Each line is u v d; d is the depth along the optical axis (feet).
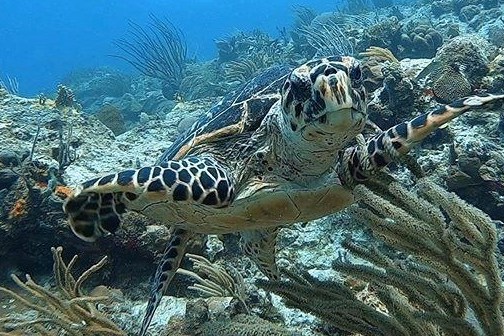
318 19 12.14
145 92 13.85
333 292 1.72
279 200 1.82
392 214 1.31
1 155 3.48
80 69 19.92
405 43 7.47
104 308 2.78
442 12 10.45
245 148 1.90
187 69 12.26
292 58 10.23
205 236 3.22
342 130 1.51
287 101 1.61
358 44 7.88
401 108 3.73
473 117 3.61
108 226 1.97
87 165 4.36
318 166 1.76
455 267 1.30
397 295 1.54
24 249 3.52
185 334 2.23
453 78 3.90
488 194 3.11
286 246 3.15
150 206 1.82
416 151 3.54
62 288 2.48
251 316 2.26
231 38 12.80
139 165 4.60
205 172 1.75
